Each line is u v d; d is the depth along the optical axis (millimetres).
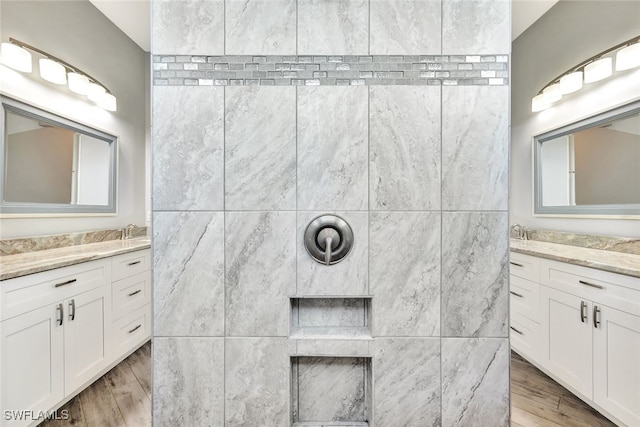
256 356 946
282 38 957
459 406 936
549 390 1140
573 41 1153
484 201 945
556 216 1148
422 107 951
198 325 946
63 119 1611
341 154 949
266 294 946
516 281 1157
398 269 944
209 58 955
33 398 1181
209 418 944
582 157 1156
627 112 1143
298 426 976
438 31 953
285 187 947
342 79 953
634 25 1126
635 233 1124
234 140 951
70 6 1585
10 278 1104
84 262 1391
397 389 939
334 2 960
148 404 1374
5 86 1396
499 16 953
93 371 1417
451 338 941
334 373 994
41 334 1212
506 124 946
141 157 1834
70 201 1638
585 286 1122
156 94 949
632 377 1076
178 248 946
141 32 1770
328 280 945
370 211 945
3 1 1382
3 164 1394
